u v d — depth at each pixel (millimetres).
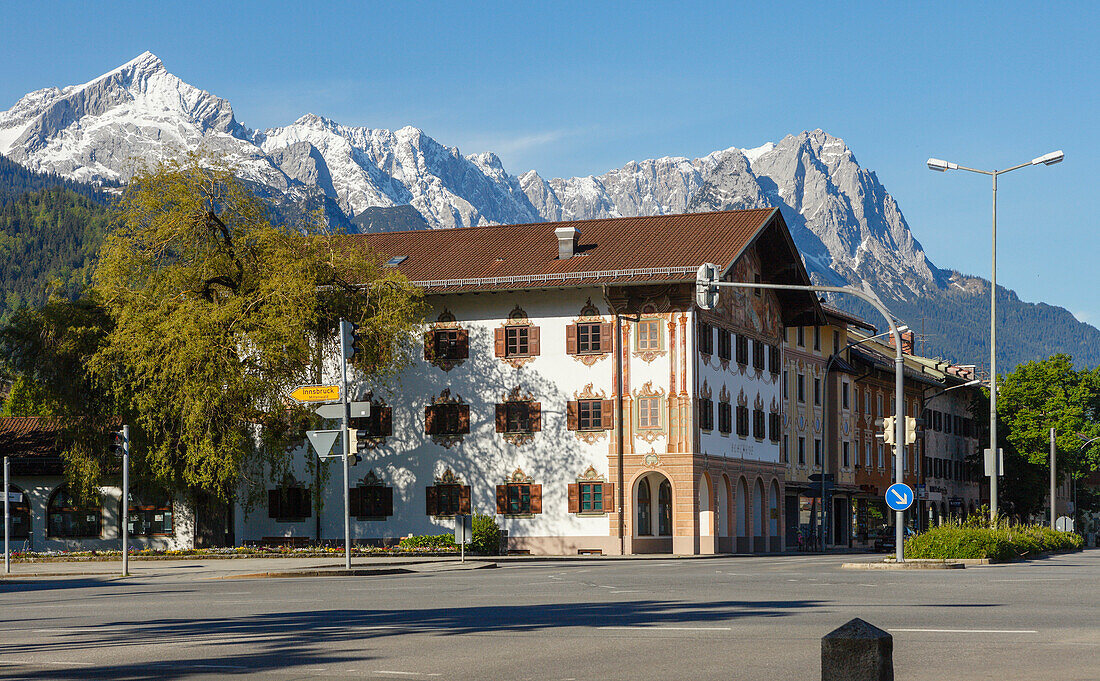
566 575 33906
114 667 13266
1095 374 112625
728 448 65188
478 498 62969
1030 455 111375
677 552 60250
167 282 54562
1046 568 37000
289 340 51906
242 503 58656
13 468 63688
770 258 71062
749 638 15062
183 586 30500
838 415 85938
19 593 29172
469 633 16172
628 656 13461
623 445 61250
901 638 14695
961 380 115125
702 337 62094
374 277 57469
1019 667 12172
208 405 51656
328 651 14352
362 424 64688
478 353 63500
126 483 37875
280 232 55594
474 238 68562
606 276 60969
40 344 57812
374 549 53625
